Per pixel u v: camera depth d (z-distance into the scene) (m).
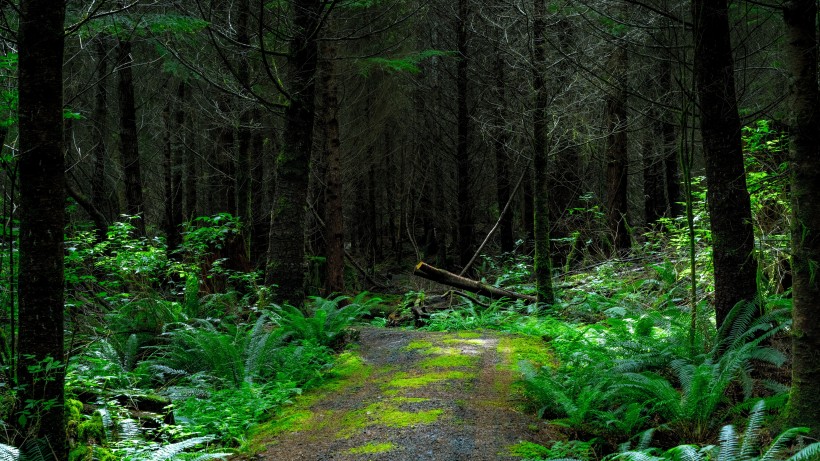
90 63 15.49
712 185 6.30
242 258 11.51
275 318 8.56
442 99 22.17
